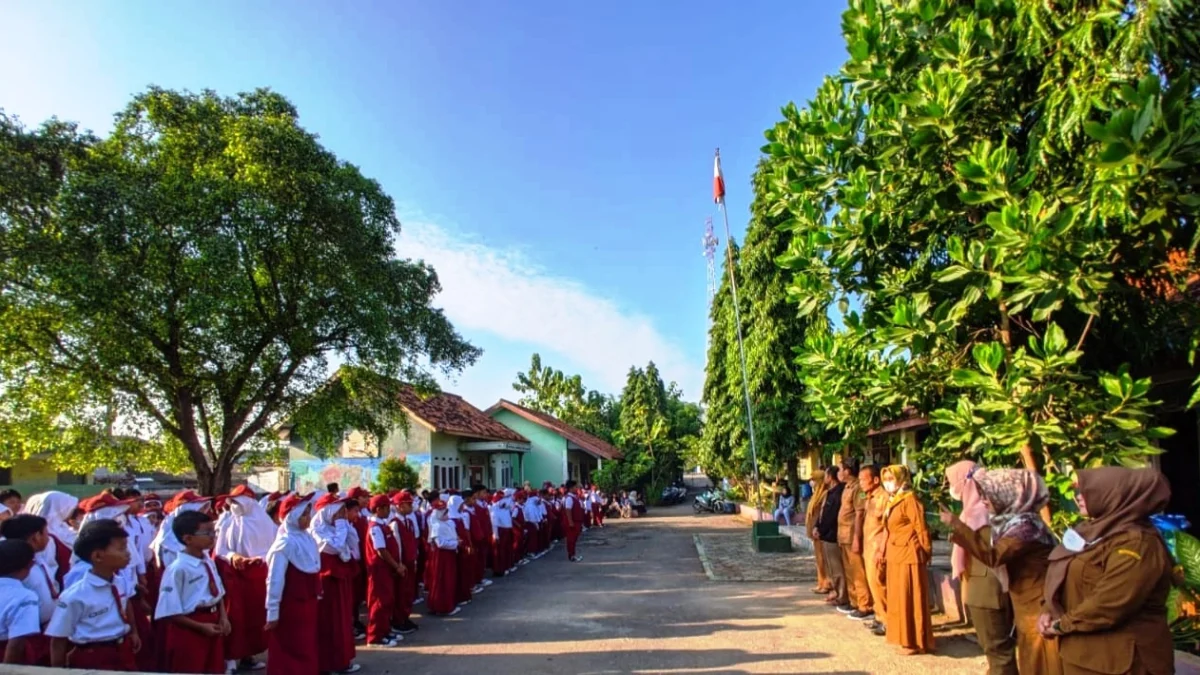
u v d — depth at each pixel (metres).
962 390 6.09
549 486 20.30
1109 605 2.97
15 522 4.99
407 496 8.78
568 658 6.70
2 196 10.66
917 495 6.72
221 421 15.70
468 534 10.06
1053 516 5.44
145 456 15.70
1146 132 3.84
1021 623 4.00
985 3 5.41
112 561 4.53
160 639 5.58
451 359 16.39
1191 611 5.06
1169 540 5.54
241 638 6.36
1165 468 7.83
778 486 21.23
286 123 13.08
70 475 23.69
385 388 15.84
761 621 7.98
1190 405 4.65
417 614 9.27
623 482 36.78
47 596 5.05
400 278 14.99
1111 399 4.97
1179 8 3.77
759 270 20.66
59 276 10.24
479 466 28.30
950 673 5.80
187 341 13.02
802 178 6.52
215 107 13.14
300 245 12.84
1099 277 4.78
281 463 19.95
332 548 6.48
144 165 11.95
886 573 6.64
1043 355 5.00
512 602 9.95
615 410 62.00
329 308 13.58
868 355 6.59
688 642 7.11
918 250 6.39
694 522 25.88
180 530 5.13
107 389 12.77
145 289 11.20
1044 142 5.05
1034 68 5.34
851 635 7.15
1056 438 4.93
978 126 5.67
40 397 12.84
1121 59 4.23
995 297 5.26
